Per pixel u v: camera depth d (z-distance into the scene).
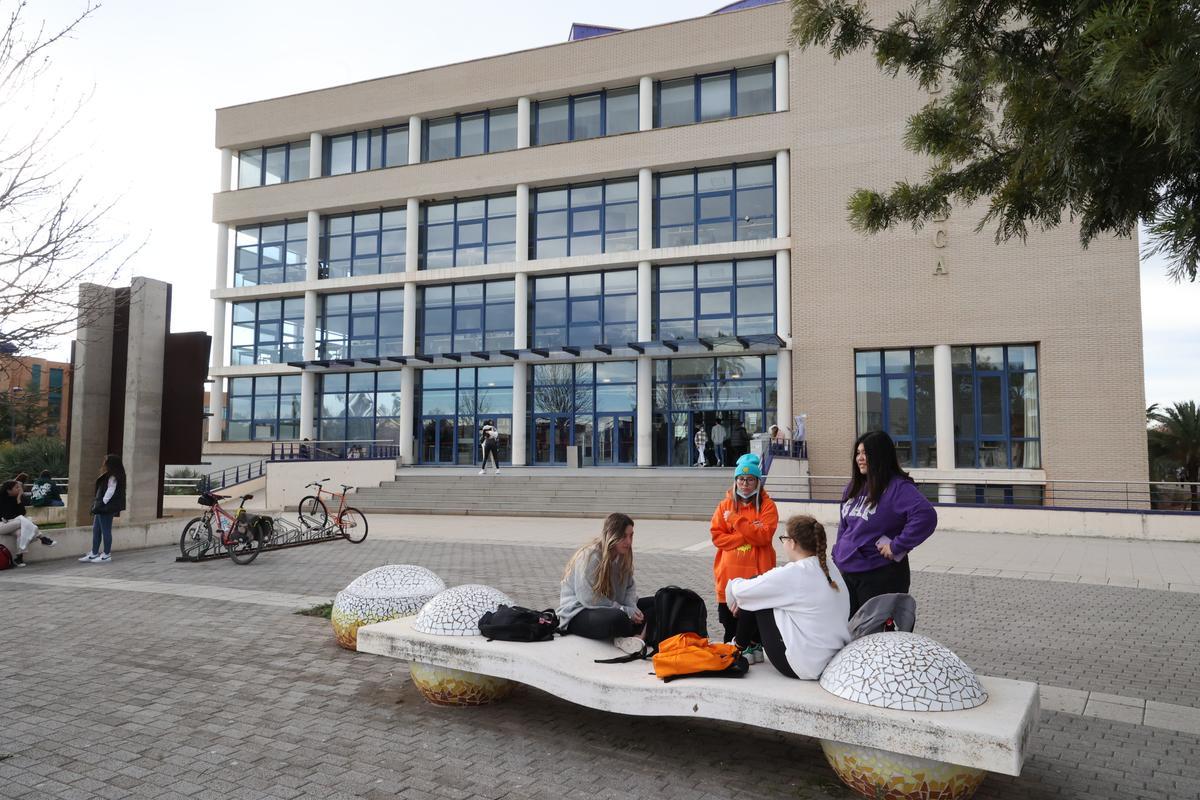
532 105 30.08
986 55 6.00
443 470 27.52
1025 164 5.77
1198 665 6.16
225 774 3.97
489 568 11.52
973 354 24.22
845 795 3.74
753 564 5.27
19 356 7.78
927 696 3.54
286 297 32.78
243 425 32.84
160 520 14.61
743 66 27.42
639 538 15.98
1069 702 5.20
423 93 30.83
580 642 4.87
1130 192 4.70
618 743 4.42
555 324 29.09
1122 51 3.49
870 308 24.78
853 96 25.38
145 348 14.80
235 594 9.23
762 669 4.26
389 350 31.16
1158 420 29.91
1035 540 14.98
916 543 4.44
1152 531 15.16
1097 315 22.70
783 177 26.06
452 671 4.96
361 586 6.67
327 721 4.77
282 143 33.50
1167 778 3.97
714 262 27.38
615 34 28.42
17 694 5.33
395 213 31.53
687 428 27.52
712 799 3.69
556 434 29.00
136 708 5.03
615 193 28.75
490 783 3.86
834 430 24.81
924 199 6.73
